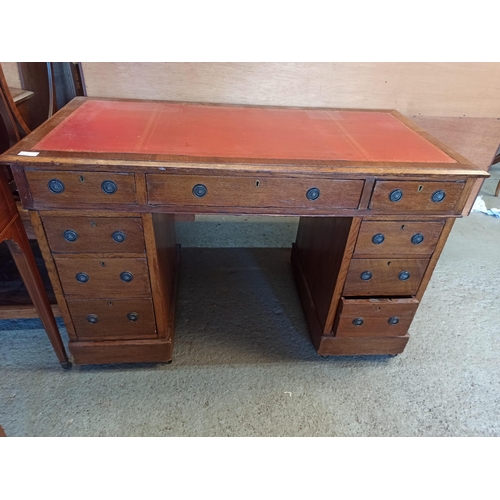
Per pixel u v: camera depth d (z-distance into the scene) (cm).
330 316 151
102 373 152
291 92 180
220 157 116
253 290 200
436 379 158
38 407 138
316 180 117
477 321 188
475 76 184
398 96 186
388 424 141
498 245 246
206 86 174
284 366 160
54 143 116
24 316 153
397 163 121
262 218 253
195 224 246
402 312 147
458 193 123
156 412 139
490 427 142
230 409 142
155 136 128
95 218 118
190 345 166
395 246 134
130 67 166
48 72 160
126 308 139
